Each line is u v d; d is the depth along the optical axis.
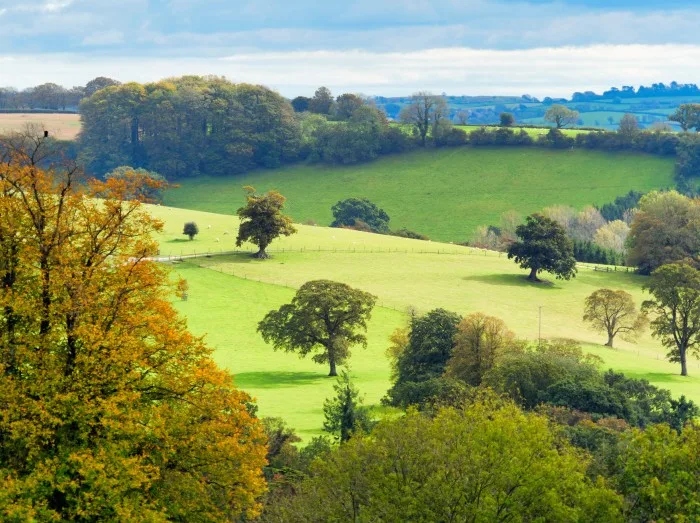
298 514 91.38
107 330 82.25
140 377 82.06
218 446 82.25
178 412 83.50
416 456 90.75
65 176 87.31
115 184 87.94
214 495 84.19
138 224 90.12
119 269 85.19
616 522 86.62
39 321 81.25
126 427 75.81
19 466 77.00
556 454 91.69
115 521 72.50
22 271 82.69
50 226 84.25
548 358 198.25
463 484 87.56
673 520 88.56
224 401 85.38
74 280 79.56
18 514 67.31
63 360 79.88
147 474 79.75
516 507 87.06
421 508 86.00
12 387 75.31
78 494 75.44
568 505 91.62
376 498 87.88
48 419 75.06
